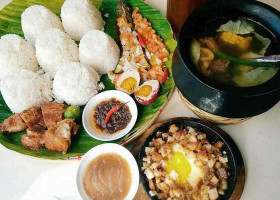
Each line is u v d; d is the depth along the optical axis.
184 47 0.33
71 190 0.39
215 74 0.32
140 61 0.45
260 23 0.35
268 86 0.30
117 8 0.49
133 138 0.40
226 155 0.37
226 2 0.34
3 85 0.44
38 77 0.46
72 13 0.48
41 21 0.49
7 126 0.42
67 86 0.43
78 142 0.41
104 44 0.45
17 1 0.53
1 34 0.51
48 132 0.39
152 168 0.37
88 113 0.43
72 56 0.48
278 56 0.32
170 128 0.38
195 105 0.35
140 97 0.42
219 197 0.34
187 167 0.37
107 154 0.38
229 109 0.32
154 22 0.48
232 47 0.34
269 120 0.41
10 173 0.41
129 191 0.36
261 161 0.38
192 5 0.41
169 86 0.42
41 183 0.40
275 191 0.37
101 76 0.47
